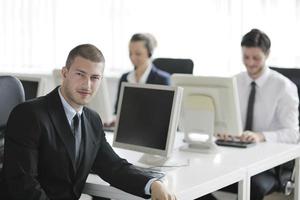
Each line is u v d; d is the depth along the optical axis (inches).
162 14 206.1
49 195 88.7
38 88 125.6
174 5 203.3
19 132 85.9
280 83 143.8
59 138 88.2
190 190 92.0
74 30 226.2
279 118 143.6
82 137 92.3
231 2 192.4
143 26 211.0
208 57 198.5
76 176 91.0
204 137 129.3
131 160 112.0
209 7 196.4
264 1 187.3
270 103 144.3
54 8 229.0
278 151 122.6
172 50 205.0
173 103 103.7
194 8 199.3
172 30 204.4
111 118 146.4
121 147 110.3
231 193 132.3
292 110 141.9
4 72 236.1
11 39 238.8
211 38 197.3
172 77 126.5
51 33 230.8
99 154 97.0
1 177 89.1
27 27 235.1
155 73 164.7
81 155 91.7
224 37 194.7
